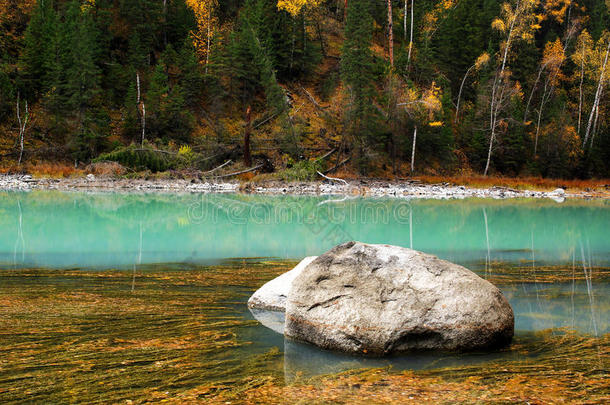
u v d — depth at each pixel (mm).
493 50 48719
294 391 3436
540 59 55594
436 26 51375
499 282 7520
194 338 4648
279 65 48469
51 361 3965
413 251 4852
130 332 4789
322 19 57250
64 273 7828
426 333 4344
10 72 40969
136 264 8742
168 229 13484
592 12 60531
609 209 21547
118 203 20109
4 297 6172
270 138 40344
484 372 3855
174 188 29391
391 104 39750
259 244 11266
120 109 43312
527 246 11430
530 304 6152
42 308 5656
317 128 42969
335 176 36938
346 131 39312
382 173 40688
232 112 45094
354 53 39219
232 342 4566
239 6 58156
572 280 7664
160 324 5090
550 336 4824
